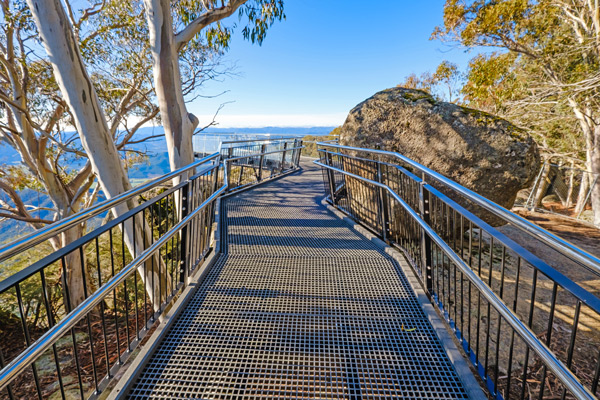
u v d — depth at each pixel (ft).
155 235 18.56
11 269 23.85
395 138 15.37
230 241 12.85
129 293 22.98
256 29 23.82
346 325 7.13
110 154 15.16
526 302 11.32
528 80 43.60
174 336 6.73
